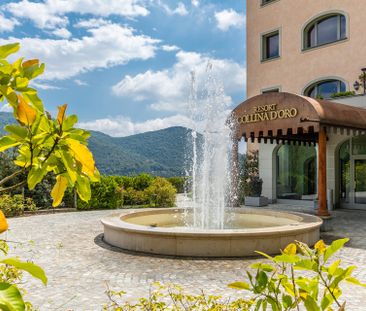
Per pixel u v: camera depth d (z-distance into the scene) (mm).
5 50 1311
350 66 19875
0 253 7012
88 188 1430
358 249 8914
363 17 19391
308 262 1619
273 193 20656
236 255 7949
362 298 5453
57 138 1315
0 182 1368
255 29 24812
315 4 21531
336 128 13305
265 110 13711
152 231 8188
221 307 2680
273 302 1774
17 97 1253
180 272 6777
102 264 7359
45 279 1104
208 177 15508
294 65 22531
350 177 17953
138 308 4684
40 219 14234
